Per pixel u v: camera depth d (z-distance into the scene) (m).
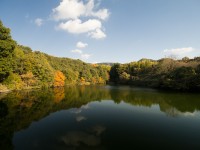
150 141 17.98
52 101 39.53
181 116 28.45
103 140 18.02
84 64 163.75
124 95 54.06
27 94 48.88
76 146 16.42
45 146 16.17
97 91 66.75
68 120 24.77
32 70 70.75
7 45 45.09
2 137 18.05
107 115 28.34
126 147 16.53
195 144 17.42
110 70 170.25
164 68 93.62
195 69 70.19
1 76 50.88
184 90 68.19
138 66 132.88
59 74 95.81
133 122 24.72
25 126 21.64
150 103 40.00
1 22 46.62
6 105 32.38
